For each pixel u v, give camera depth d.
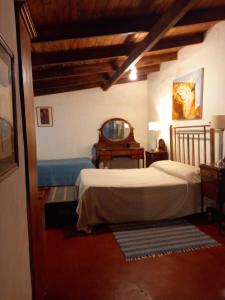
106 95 6.64
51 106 6.45
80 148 6.67
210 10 3.03
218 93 3.71
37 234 1.79
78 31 2.78
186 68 4.60
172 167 4.23
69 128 6.57
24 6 1.42
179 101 4.88
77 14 2.57
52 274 2.32
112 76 5.09
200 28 3.82
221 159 3.48
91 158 6.73
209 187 3.28
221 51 3.60
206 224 3.42
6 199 1.07
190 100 4.50
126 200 3.37
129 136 6.73
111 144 6.65
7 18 1.19
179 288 2.11
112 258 2.60
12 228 1.15
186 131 4.64
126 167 6.71
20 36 1.44
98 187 3.31
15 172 1.24
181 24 2.99
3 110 1.03
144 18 2.88
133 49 3.68
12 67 1.22
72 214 3.51
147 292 2.06
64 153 6.61
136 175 4.08
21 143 1.42
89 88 6.54
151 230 3.26
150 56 4.84
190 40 4.02
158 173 4.23
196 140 4.34
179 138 4.92
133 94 6.73
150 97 6.51
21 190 1.38
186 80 4.59
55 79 5.38
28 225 1.56
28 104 1.63
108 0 2.36
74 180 5.61
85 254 2.69
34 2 2.20
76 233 3.23
